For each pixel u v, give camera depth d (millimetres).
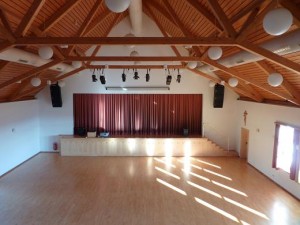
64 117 11266
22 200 6598
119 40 4676
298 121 6910
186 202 6590
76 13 6715
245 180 8242
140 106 11320
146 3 8477
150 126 11414
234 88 9422
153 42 4652
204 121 11352
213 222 5637
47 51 4828
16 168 9156
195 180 8156
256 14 4191
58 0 5492
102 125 11352
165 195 6996
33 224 5465
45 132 11289
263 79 7277
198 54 7324
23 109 9844
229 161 10336
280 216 5941
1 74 6867
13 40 4457
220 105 11102
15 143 9227
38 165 9531
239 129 10969
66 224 5480
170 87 11219
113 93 11227
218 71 9039
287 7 3443
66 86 11141
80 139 10797
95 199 6703
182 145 10930
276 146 7926
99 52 10680
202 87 11211
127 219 5711
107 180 8070
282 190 7473
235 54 5879
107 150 10875
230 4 5070
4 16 4348
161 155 10938
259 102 9164
